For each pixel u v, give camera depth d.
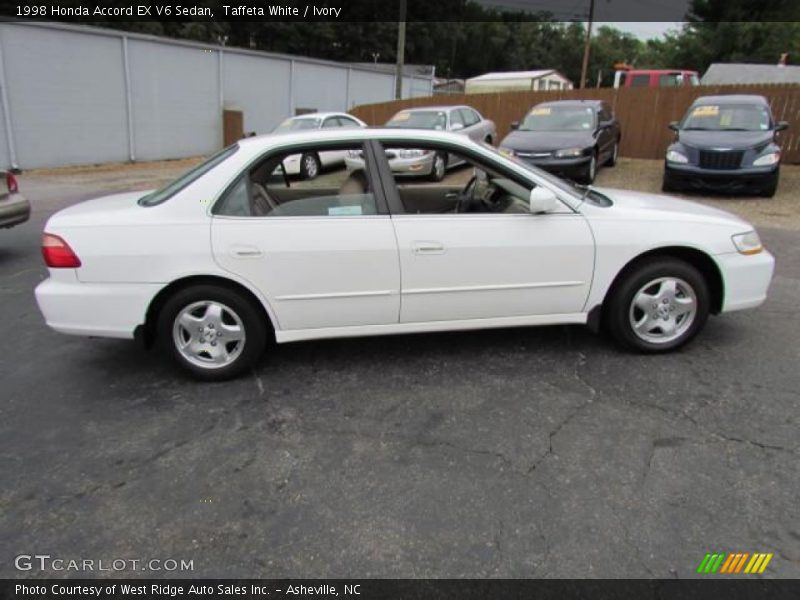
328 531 2.50
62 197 11.79
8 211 6.81
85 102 16.94
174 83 19.38
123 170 16.89
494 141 16.19
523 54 71.12
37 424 3.38
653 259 3.94
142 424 3.36
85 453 3.09
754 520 2.49
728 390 3.57
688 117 10.93
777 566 2.25
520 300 3.88
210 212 3.61
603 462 2.91
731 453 2.96
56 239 3.55
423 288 3.77
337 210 3.73
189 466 2.97
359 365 4.04
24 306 5.38
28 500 2.73
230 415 3.45
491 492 2.72
